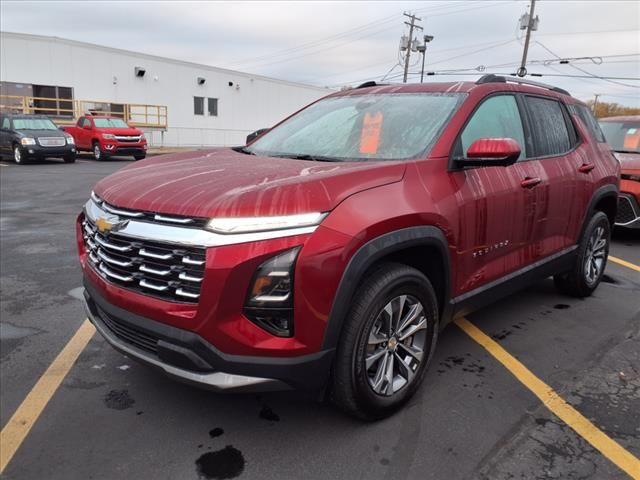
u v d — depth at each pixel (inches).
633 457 101.6
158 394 124.0
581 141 178.5
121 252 101.0
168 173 111.7
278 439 106.4
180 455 101.7
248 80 1384.1
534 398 122.5
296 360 92.6
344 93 163.3
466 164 118.8
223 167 114.5
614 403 121.0
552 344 152.5
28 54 938.7
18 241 275.1
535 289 203.2
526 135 149.6
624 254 266.4
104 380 130.6
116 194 105.5
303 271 89.8
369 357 105.0
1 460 100.7
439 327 125.0
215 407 118.3
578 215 171.9
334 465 98.6
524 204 140.4
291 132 151.6
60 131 762.8
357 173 104.0
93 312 117.2
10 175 592.7
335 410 116.9
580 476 96.0
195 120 1264.8
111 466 98.7
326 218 93.4
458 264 121.0
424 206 108.8
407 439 106.4
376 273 104.0
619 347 151.0
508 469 97.7
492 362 140.5
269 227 89.3
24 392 125.0
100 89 1051.9
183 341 91.9
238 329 89.8
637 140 315.3
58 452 102.8
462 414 115.5
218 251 87.8
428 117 129.3
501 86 144.9
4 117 763.4
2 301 184.2
